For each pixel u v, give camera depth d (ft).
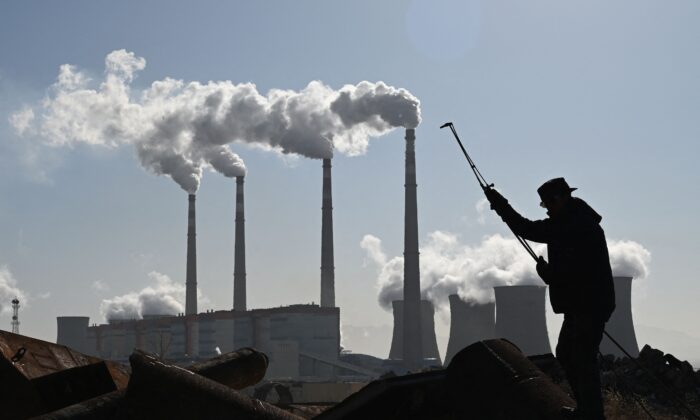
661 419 45.16
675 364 69.97
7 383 32.58
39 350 39.27
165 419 24.17
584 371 24.18
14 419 32.60
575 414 24.49
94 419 24.66
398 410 28.55
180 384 24.49
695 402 60.29
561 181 25.64
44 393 33.68
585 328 24.13
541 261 25.36
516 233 25.59
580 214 24.90
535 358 33.91
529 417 25.82
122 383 40.29
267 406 26.58
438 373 29.04
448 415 28.14
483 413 26.89
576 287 24.18
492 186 26.45
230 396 25.64
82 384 34.01
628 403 45.83
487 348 27.99
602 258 24.41
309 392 271.69
